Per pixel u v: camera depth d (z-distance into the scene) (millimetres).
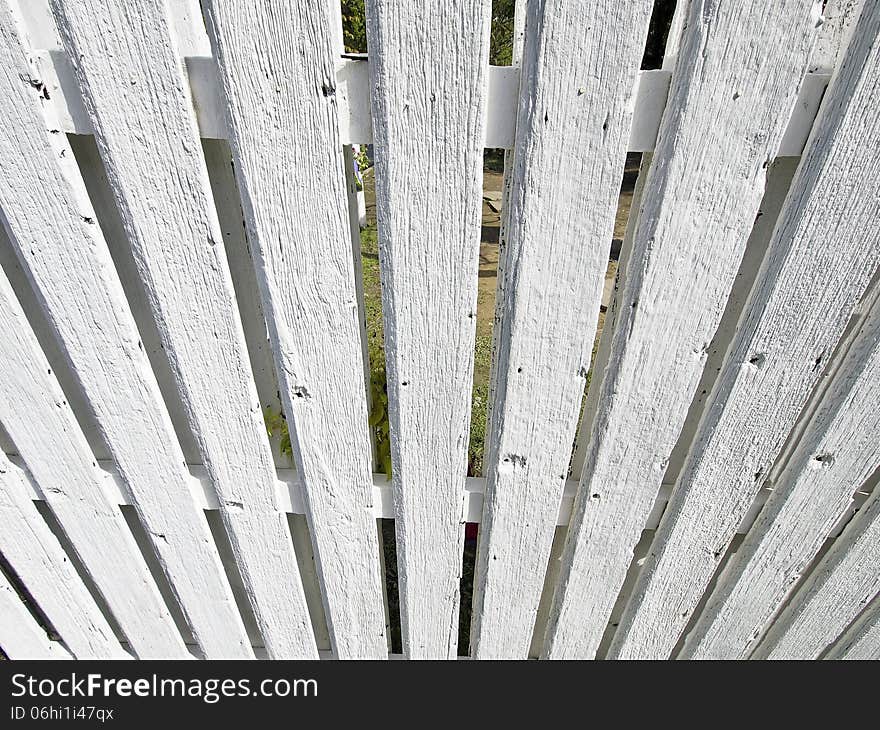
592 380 1008
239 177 743
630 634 1220
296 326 865
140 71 680
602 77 649
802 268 757
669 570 1096
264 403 1095
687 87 655
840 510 966
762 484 1031
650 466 962
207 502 1111
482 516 1071
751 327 816
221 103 699
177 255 810
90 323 882
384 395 1157
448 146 701
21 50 674
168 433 1002
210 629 1298
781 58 629
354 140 717
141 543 1354
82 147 820
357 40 2787
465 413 923
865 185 690
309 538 1292
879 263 733
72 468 1053
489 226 4516
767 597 1113
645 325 826
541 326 830
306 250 796
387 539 2010
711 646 1227
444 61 647
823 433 898
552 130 683
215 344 888
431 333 846
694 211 734
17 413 978
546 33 627
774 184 791
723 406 891
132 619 1296
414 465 991
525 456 967
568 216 738
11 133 725
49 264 828
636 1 604
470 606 1804
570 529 1087
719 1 607
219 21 641
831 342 803
